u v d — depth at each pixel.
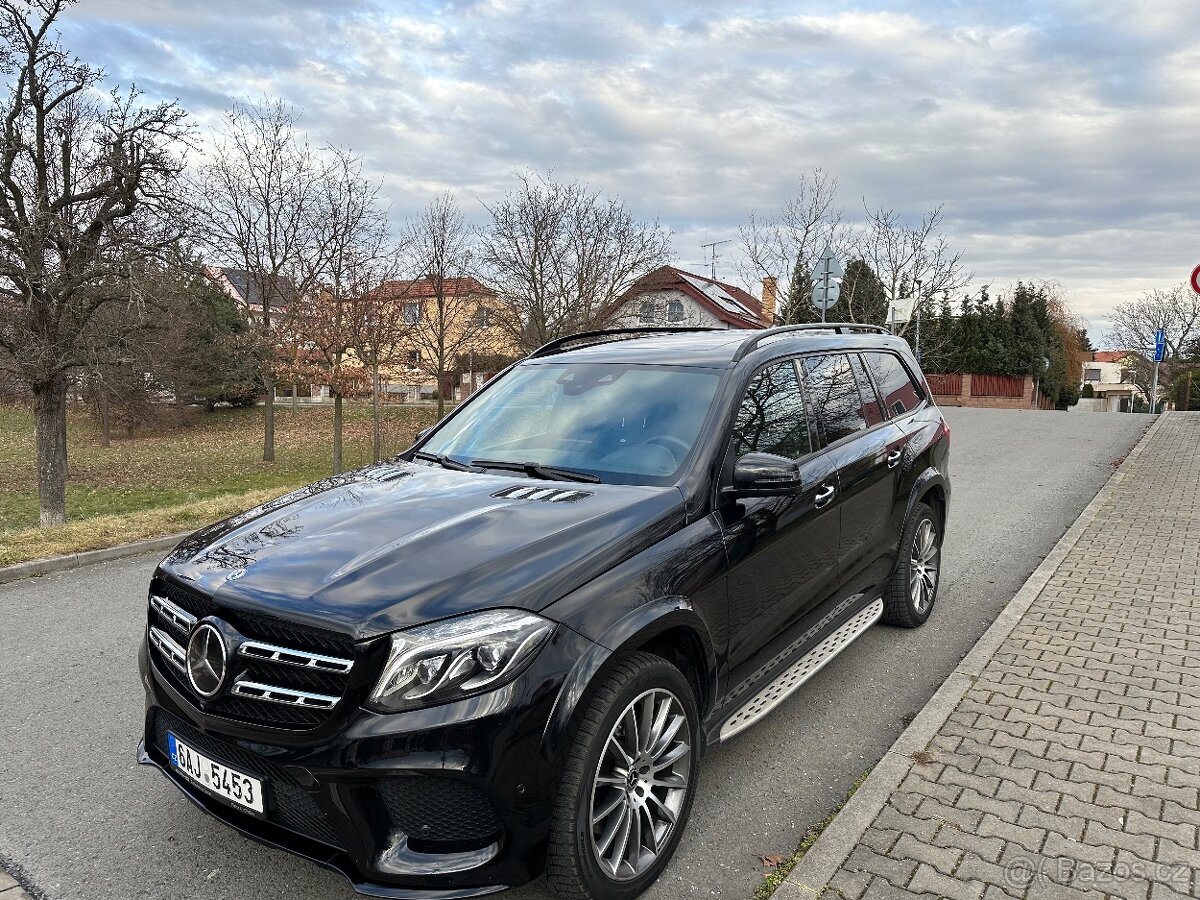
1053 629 4.83
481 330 27.27
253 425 37.06
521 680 2.28
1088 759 3.35
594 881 2.43
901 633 5.15
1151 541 6.87
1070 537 7.02
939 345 27.56
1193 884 2.59
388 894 2.20
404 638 2.25
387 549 2.62
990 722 3.67
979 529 8.00
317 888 2.74
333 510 3.09
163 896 2.69
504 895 2.65
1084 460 12.52
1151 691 3.98
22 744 3.74
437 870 2.21
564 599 2.45
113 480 23.08
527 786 2.26
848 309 23.55
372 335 21.97
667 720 2.76
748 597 3.22
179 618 2.63
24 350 13.30
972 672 4.21
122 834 3.04
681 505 3.02
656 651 2.82
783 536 3.45
